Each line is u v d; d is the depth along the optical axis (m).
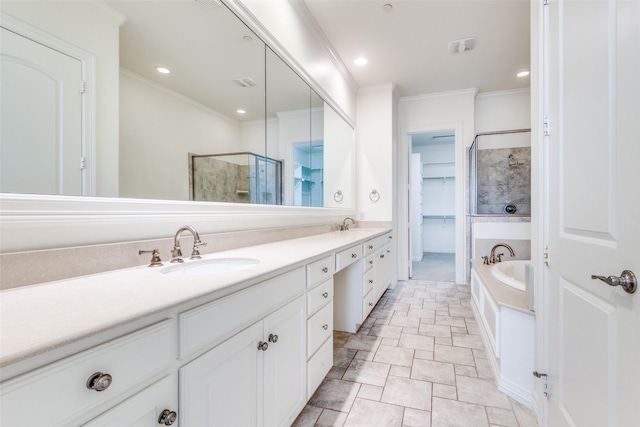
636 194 0.74
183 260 1.23
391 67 3.36
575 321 1.07
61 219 0.93
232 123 1.76
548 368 1.33
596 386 0.92
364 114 3.90
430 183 7.14
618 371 0.81
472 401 1.60
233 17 1.68
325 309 1.66
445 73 3.52
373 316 2.90
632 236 0.75
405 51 3.02
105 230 1.06
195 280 0.90
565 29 1.16
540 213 1.40
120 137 1.15
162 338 0.69
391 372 1.89
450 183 6.98
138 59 1.22
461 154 4.08
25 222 0.84
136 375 0.63
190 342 0.76
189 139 1.47
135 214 1.17
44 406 0.48
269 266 1.12
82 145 1.02
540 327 1.40
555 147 1.26
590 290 0.97
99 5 1.07
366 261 2.58
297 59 2.32
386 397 1.63
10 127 0.83
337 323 2.54
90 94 1.04
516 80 3.72
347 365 1.98
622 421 0.79
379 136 3.84
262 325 1.08
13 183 0.83
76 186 0.99
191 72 1.47
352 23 2.56
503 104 4.07
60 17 0.95
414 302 3.33
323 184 3.03
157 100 1.30
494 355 1.89
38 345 0.46
